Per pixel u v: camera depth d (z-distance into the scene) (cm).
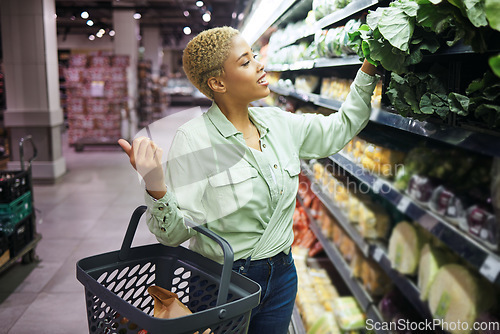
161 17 2175
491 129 119
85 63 1110
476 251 125
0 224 375
